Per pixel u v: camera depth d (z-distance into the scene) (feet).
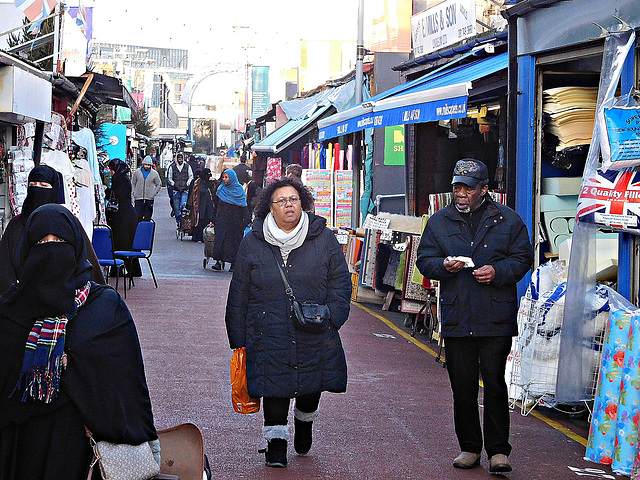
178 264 63.82
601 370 22.12
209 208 81.10
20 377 11.57
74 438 11.95
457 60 44.91
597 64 31.48
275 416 20.15
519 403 27.40
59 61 48.62
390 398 27.66
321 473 20.22
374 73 67.56
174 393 26.86
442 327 21.12
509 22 31.96
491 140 47.73
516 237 20.93
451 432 24.14
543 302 26.37
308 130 85.56
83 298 12.19
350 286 20.24
